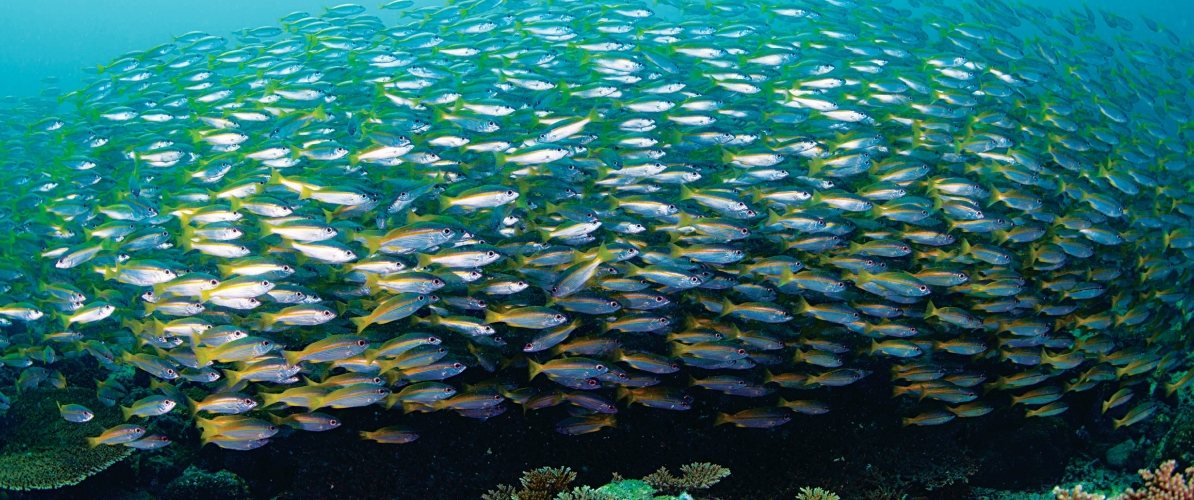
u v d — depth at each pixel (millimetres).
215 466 2510
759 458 2332
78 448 2361
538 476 1904
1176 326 2674
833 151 2584
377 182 2545
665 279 2217
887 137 2703
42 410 2469
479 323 2102
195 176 2615
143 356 2203
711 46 2979
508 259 2250
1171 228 2689
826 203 2379
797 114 2715
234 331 2102
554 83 2895
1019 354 2354
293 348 2229
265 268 2143
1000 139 2584
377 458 2297
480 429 2332
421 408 2168
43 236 2793
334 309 2273
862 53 3092
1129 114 3170
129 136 2955
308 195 2340
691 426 2393
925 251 2439
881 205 2375
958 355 2529
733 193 2350
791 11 3514
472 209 2350
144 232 2404
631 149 2564
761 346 2244
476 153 2574
